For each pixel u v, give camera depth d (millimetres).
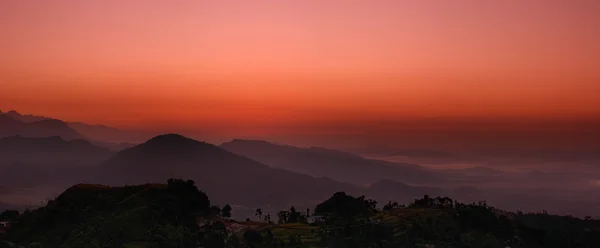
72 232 191250
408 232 198375
